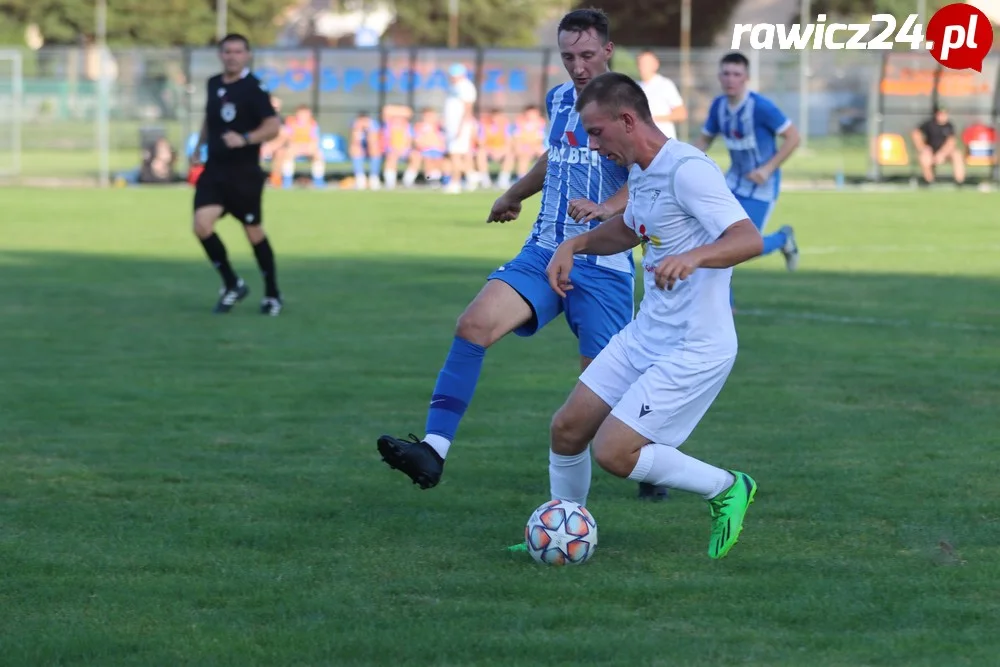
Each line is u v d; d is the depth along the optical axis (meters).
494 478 19.28
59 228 62.47
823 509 17.52
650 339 15.24
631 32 175.12
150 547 15.80
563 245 16.00
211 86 35.81
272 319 35.81
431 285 42.88
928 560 15.30
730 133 35.12
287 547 15.86
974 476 19.23
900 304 38.75
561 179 17.92
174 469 19.69
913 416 23.53
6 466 19.81
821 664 11.99
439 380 17.31
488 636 12.71
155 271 46.81
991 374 27.56
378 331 33.66
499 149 95.56
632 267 18.20
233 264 49.06
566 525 15.18
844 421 23.11
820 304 38.81
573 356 30.41
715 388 15.06
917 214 72.75
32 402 24.66
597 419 15.66
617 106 14.55
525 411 24.12
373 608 13.57
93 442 21.47
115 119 103.94
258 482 18.98
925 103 98.75
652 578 14.62
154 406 24.39
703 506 17.92
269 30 168.88
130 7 162.38
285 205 76.88
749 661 12.07
